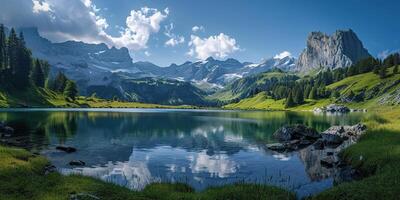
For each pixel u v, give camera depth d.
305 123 108.00
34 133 67.38
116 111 179.62
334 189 23.02
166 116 146.12
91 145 55.62
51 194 22.27
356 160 36.41
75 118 111.75
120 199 22.47
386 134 45.69
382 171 28.25
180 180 33.72
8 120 91.06
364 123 66.19
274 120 124.81
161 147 55.91
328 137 60.66
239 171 38.12
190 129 87.12
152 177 34.91
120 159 44.59
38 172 31.03
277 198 23.81
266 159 45.72
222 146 58.00
